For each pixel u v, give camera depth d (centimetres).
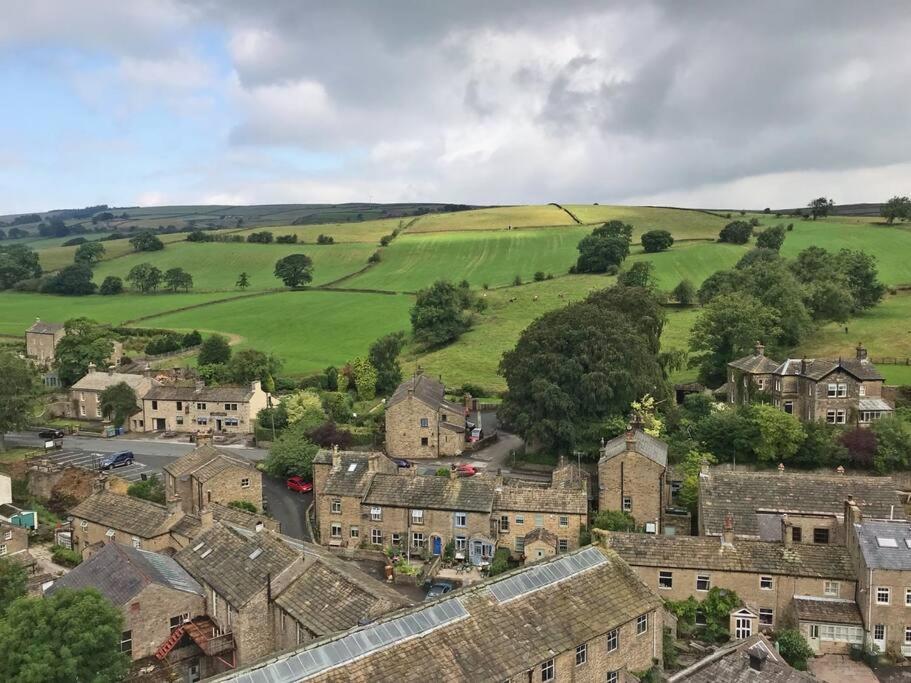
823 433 8900
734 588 5988
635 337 10062
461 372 14825
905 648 5494
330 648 3559
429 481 7744
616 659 4309
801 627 5638
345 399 12825
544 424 9556
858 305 15288
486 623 3925
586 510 7281
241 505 8256
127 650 4869
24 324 19138
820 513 6725
